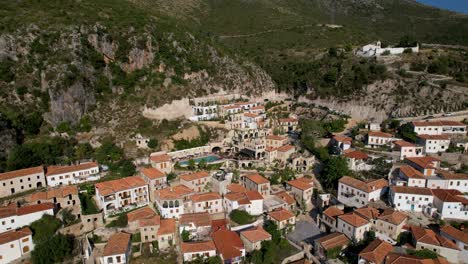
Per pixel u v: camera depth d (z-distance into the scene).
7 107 122.94
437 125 124.00
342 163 111.94
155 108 141.75
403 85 165.50
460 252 78.44
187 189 101.56
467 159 110.44
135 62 155.75
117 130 131.75
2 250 80.50
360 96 174.62
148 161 120.00
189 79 163.88
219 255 81.94
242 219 94.69
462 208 89.50
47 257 80.88
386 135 124.75
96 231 89.38
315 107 186.50
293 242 91.94
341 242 86.12
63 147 120.81
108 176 111.25
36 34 140.50
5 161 109.38
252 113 157.25
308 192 109.00
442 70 169.25
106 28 156.50
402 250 80.94
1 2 155.00
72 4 169.50
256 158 127.94
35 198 94.31
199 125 142.75
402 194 95.12
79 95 134.62
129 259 82.81
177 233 90.94
